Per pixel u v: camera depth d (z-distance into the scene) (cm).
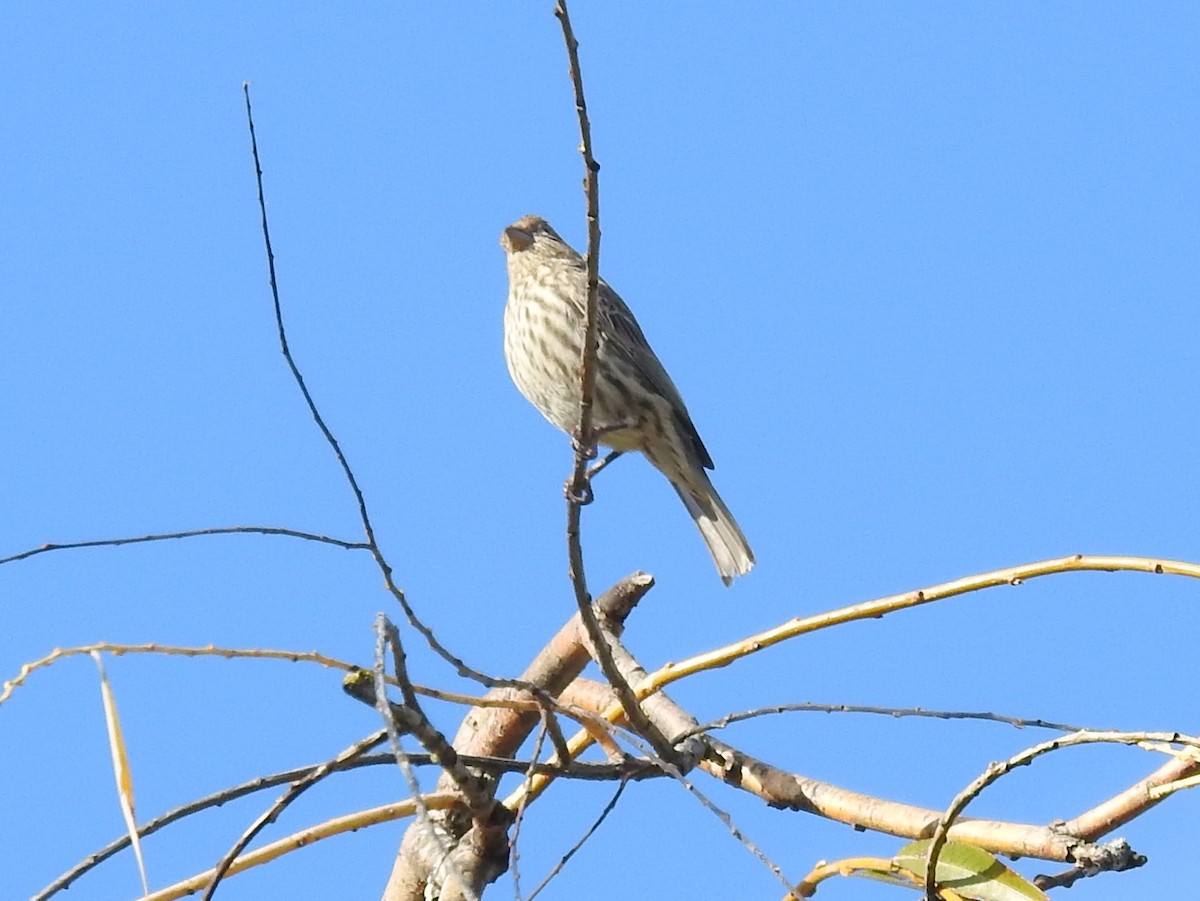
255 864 875
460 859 925
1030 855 893
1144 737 725
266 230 802
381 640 684
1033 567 904
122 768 723
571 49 873
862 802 972
